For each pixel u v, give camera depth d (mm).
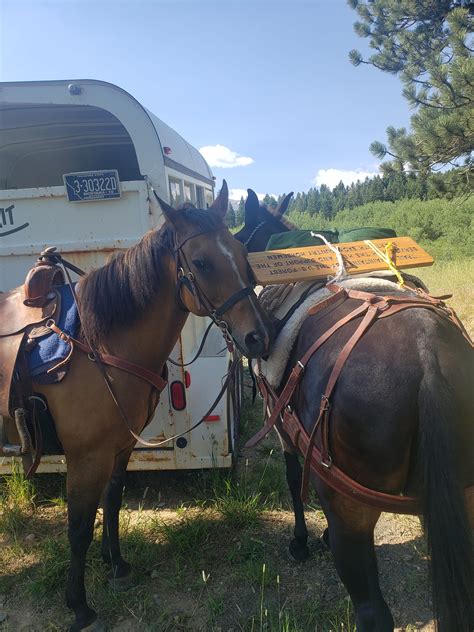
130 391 2357
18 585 2768
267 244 2963
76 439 2305
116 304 2320
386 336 1600
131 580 2719
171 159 3352
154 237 2363
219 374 3379
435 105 9781
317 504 3408
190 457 3443
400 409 1474
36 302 2412
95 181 3008
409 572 2701
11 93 2904
